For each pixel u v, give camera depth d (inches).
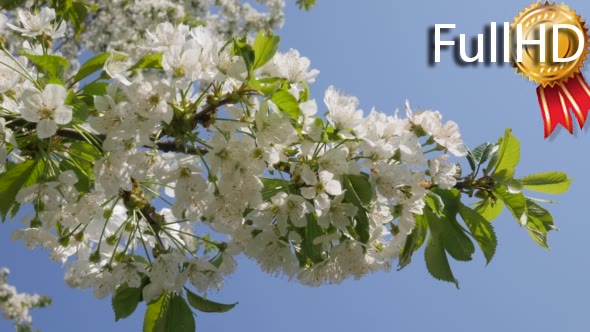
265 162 36.9
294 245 38.2
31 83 38.4
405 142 38.1
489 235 39.5
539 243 41.1
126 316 38.0
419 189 38.1
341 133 37.4
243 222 37.6
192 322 38.7
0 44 39.2
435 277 40.1
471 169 41.2
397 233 39.0
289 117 36.4
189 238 39.8
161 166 37.1
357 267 38.5
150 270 38.0
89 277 38.4
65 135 37.6
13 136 36.9
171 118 36.2
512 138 40.9
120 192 37.9
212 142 36.7
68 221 38.4
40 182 37.4
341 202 37.5
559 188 42.0
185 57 36.5
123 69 37.9
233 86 36.8
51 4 51.4
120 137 36.4
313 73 38.4
